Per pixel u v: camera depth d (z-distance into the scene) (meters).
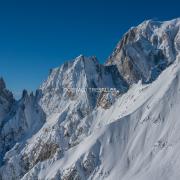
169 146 199.50
